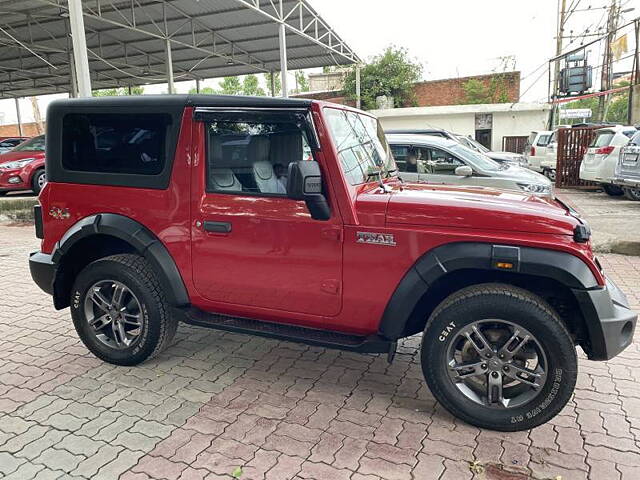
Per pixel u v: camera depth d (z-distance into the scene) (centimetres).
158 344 373
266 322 349
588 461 272
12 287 606
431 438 294
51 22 1691
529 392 295
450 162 819
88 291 381
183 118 338
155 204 349
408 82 2814
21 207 1090
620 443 288
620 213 1007
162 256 350
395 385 358
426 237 292
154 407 329
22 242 868
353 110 372
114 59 2172
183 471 266
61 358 406
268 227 321
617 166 1127
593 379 364
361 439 293
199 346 427
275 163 320
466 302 289
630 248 725
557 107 2489
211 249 339
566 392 281
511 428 295
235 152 329
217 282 343
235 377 371
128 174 356
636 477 259
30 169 1174
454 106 2506
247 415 319
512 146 2545
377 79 2800
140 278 360
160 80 2611
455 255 285
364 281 306
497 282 304
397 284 301
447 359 299
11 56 2125
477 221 287
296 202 315
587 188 1437
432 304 329
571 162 1452
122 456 279
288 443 289
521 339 286
